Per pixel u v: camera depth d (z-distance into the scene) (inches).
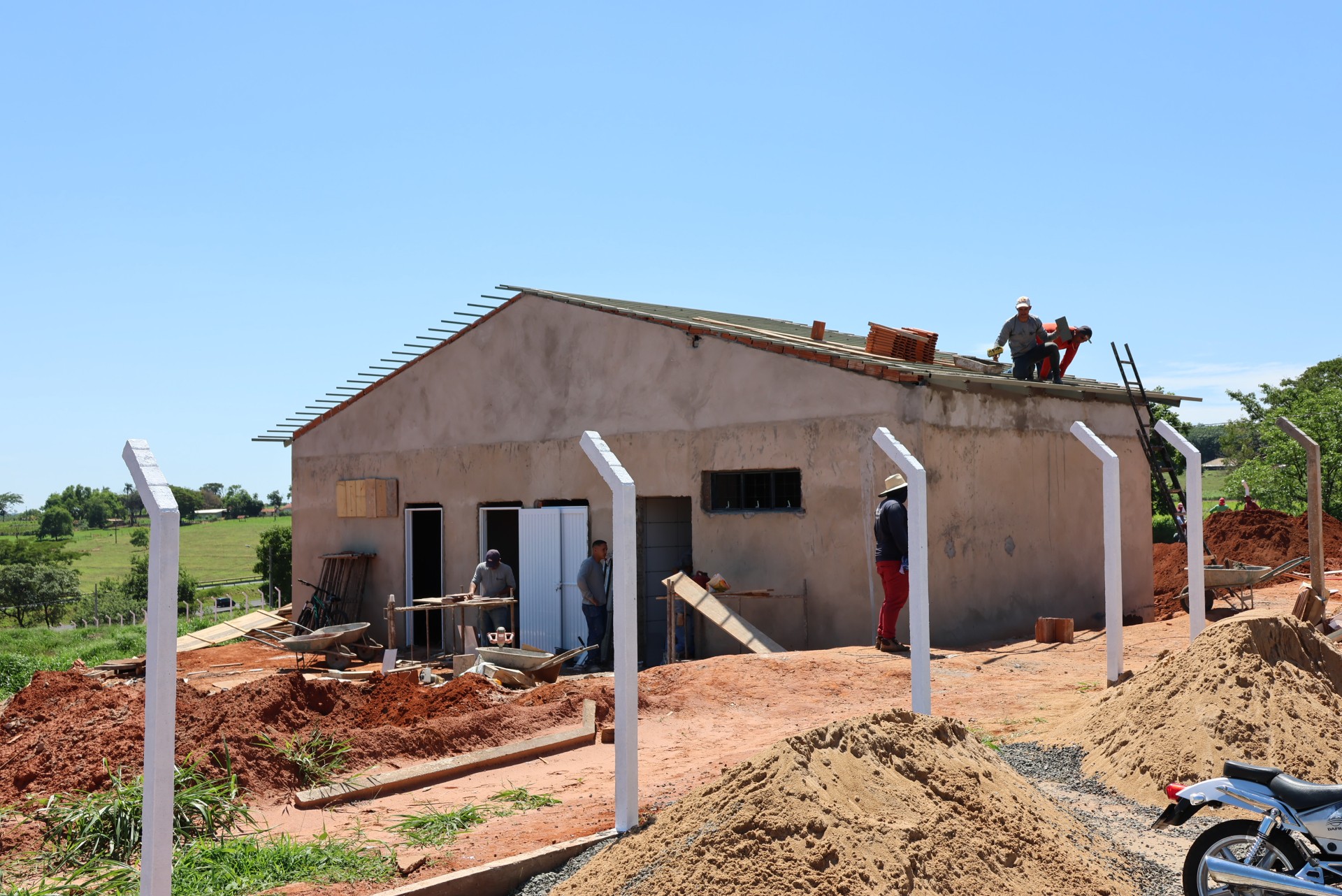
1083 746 297.0
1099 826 232.5
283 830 259.8
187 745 294.0
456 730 339.3
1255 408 2378.2
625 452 632.4
